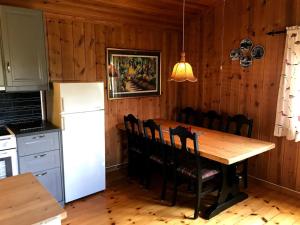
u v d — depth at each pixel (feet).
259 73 10.89
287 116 9.75
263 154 11.05
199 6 12.17
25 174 5.25
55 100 9.30
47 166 8.80
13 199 4.15
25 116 10.16
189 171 8.74
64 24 10.53
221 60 12.44
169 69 14.38
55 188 9.09
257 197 10.05
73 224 8.25
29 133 8.26
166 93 14.51
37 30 8.84
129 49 12.56
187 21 13.62
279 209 9.16
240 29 11.45
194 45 13.76
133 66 12.83
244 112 11.65
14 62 8.52
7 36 8.28
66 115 9.05
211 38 12.80
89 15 10.83
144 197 10.06
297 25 9.31
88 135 9.72
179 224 8.23
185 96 14.70
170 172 11.56
